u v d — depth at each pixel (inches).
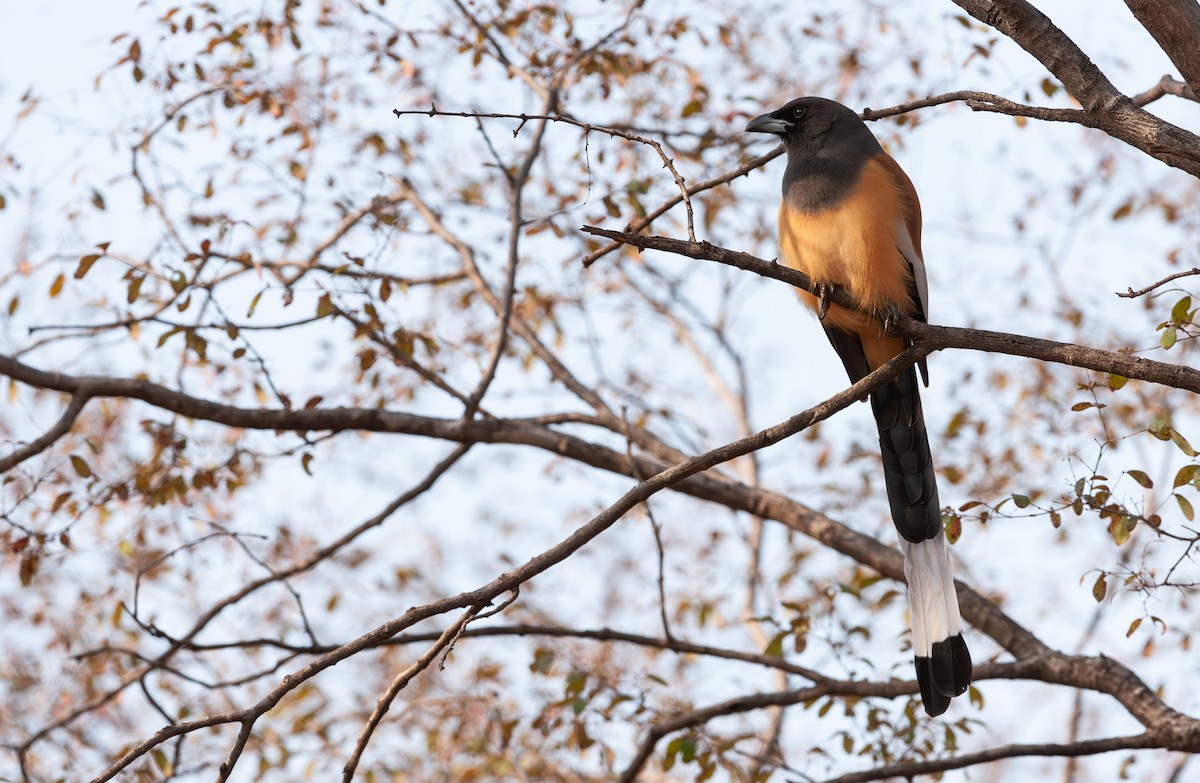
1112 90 272.8
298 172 499.2
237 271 459.5
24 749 440.1
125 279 431.5
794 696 410.0
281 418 449.1
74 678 544.4
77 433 533.6
